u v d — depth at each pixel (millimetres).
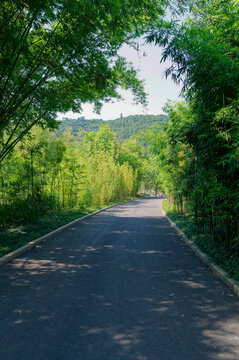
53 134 12195
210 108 5688
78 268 5668
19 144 10641
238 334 3041
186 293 4297
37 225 10273
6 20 5773
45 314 3525
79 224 12750
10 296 4137
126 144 64438
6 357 2596
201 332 3082
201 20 6035
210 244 6766
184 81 5684
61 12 6262
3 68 6547
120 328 3168
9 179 10148
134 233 10391
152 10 7000
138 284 4723
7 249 6715
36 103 8547
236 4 5500
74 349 2730
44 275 5184
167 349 2742
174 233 10445
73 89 9117
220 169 5684
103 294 4246
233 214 5555
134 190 49969
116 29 7312
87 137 48656
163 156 13773
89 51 7684
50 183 14359
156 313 3572
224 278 4832
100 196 24797
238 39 5520
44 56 7395
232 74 4859
